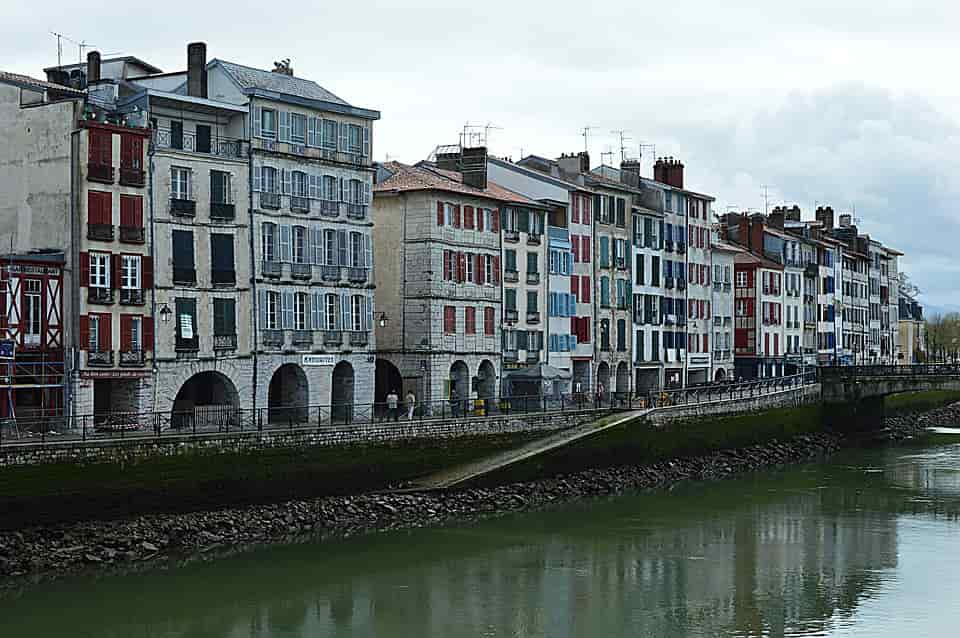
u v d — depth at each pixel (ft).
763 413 311.68
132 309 209.77
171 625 142.41
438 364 265.75
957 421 429.38
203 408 213.46
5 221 212.84
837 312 487.61
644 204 354.13
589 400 279.69
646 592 161.27
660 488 253.24
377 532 195.31
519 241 293.23
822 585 165.78
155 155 213.87
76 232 203.72
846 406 351.46
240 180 228.63
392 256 268.41
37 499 163.84
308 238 241.76
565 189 310.45
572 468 245.24
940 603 156.76
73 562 164.25
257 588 158.81
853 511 222.69
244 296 228.43
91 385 203.82
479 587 162.50
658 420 270.26
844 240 512.22
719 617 149.79
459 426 225.76
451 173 287.28
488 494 224.12
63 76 226.79
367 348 253.03
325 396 243.81
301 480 197.36
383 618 147.43
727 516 216.54
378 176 277.44
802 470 284.20
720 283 393.50
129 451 174.29
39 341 199.52
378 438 210.59
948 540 195.72
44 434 169.89
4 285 194.29
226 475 186.29
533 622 146.72
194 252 220.23
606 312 327.47
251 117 231.50
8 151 212.64
